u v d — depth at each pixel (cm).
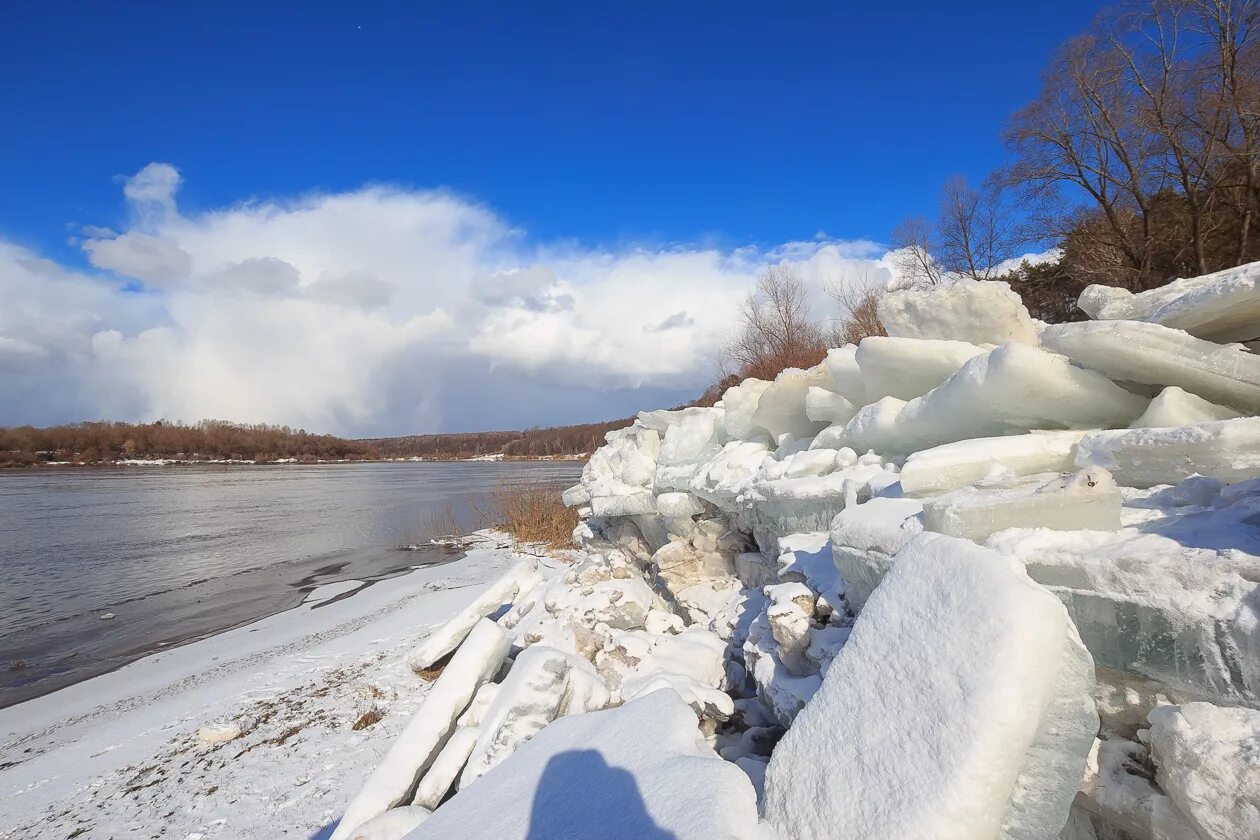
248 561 2088
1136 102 1889
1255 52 1680
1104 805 239
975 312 544
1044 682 204
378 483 6309
